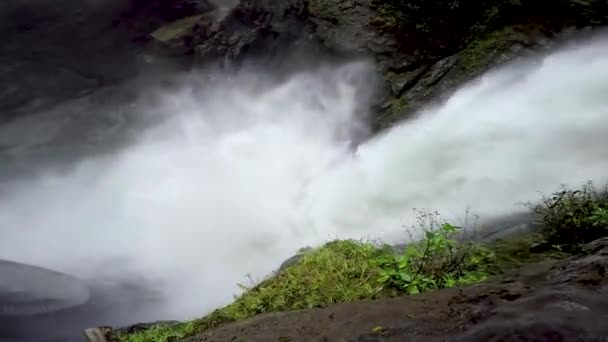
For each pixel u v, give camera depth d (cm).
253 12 1723
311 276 470
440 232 472
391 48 1238
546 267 362
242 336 374
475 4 1186
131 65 2291
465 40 1184
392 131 1120
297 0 1452
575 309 271
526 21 1137
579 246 450
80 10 2402
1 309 691
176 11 2445
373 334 312
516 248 492
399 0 1260
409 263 447
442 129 1005
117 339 474
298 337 345
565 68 1003
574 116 862
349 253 505
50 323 717
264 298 461
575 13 1115
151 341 451
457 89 1104
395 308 345
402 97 1188
